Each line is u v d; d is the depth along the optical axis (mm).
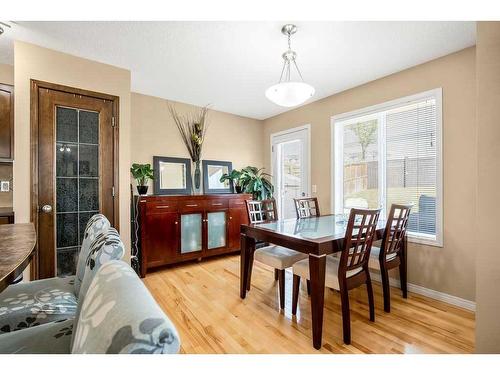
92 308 604
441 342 1778
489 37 1317
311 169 3832
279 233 2055
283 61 2551
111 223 2615
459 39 2168
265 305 2320
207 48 2311
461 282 2344
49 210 2305
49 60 2305
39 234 2262
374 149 3109
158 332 451
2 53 2385
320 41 2193
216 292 2590
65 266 2387
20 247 1148
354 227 1810
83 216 2479
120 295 572
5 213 2162
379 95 2963
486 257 1325
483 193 1335
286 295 2535
